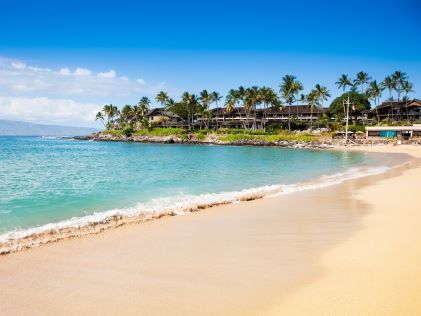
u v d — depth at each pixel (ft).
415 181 83.25
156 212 51.03
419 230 40.50
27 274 28.37
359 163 148.46
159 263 30.99
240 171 113.60
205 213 51.88
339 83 396.16
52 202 59.41
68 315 22.03
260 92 383.45
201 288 25.80
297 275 28.07
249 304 23.25
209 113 424.05
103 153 216.54
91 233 40.04
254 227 43.73
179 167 125.90
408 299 23.09
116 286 26.20
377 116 379.14
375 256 31.89
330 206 56.65
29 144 366.84
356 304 22.61
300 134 353.10
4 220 47.09
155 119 474.08
